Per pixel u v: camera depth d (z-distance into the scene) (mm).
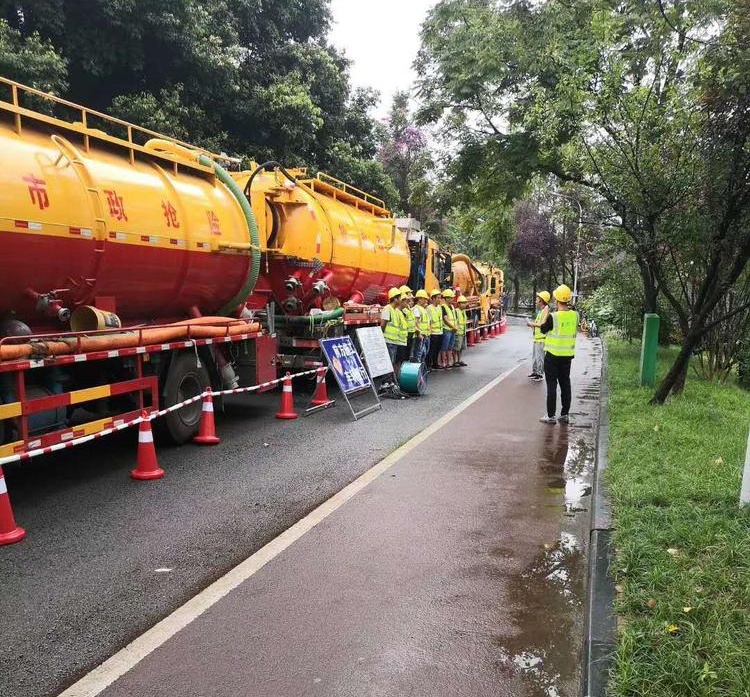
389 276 14383
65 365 6129
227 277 8562
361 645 3434
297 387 12125
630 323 17578
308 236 10852
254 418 9367
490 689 3061
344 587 4090
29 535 4930
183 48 15602
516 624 3656
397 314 12352
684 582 3662
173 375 7496
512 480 6379
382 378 11680
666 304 16609
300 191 11039
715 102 8484
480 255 47844
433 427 8805
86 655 3361
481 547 4734
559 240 40000
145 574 4285
